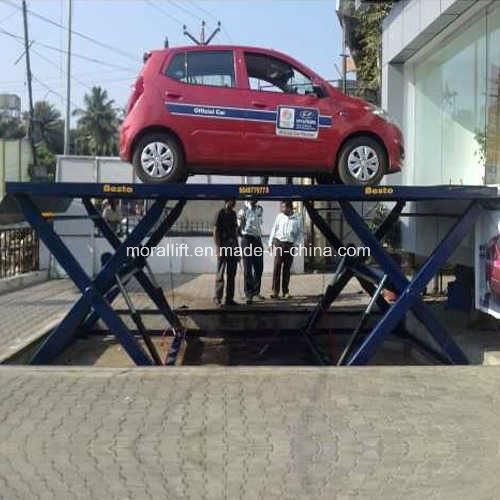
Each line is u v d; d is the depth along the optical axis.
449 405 5.85
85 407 5.79
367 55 22.42
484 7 10.06
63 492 4.31
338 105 8.60
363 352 7.67
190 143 8.34
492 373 6.80
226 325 11.17
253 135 8.43
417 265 12.92
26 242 15.49
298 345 10.56
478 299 8.30
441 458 4.79
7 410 5.73
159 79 8.38
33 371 6.86
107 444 5.03
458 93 11.40
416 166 13.48
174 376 6.67
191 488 4.36
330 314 10.84
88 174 17.58
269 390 6.23
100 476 4.53
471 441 5.08
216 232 12.79
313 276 17.16
